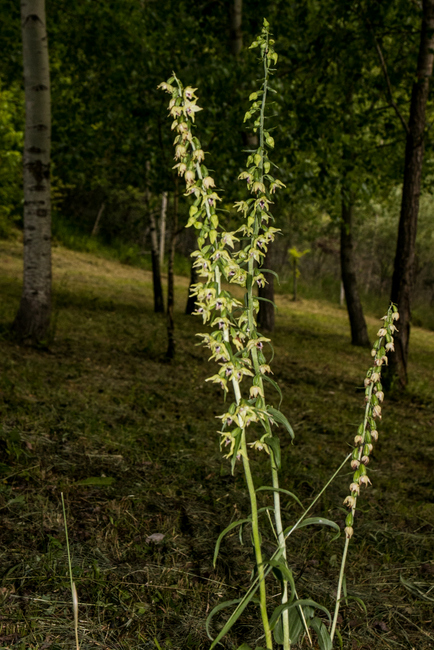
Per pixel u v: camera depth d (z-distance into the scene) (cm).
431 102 1098
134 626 231
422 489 450
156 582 265
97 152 877
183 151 151
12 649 207
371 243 3012
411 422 680
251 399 151
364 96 1133
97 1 880
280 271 2816
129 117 850
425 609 271
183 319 1318
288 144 827
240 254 162
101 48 885
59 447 402
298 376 856
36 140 716
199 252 150
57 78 1047
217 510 351
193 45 831
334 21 900
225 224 978
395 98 1075
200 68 756
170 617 242
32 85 707
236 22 888
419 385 930
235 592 267
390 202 1716
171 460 418
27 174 723
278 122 821
